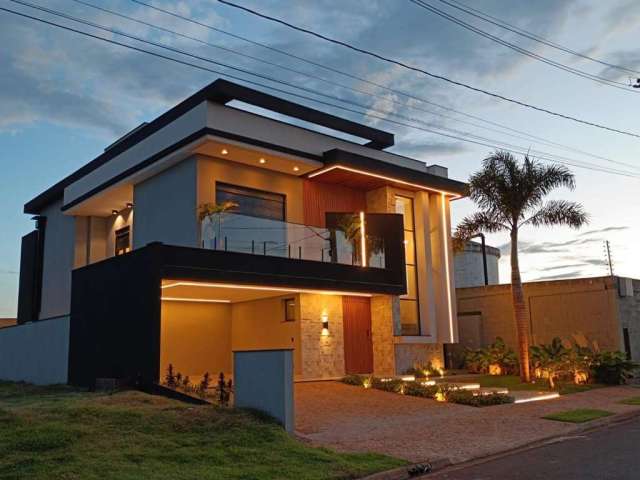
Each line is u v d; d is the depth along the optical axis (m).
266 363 11.62
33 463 7.94
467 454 10.37
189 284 16.77
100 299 17.45
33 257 29.14
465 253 35.94
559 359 22.02
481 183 22.61
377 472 8.89
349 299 22.17
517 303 22.77
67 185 26.27
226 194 19.81
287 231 19.22
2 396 16.03
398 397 17.02
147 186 21.39
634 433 12.53
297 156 20.22
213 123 18.23
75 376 18.19
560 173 22.20
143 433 9.76
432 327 23.75
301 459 9.16
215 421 10.71
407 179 23.09
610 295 24.91
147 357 14.88
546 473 8.81
